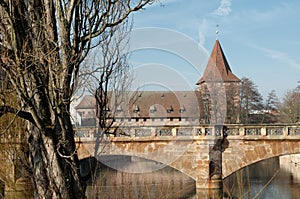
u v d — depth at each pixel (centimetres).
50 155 539
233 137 2922
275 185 2656
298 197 2184
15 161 961
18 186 1100
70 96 538
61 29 535
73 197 548
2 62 493
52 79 524
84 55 554
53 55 526
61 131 539
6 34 521
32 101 522
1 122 894
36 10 538
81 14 551
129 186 1027
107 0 556
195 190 2795
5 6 492
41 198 549
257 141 2952
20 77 493
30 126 559
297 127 2920
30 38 528
